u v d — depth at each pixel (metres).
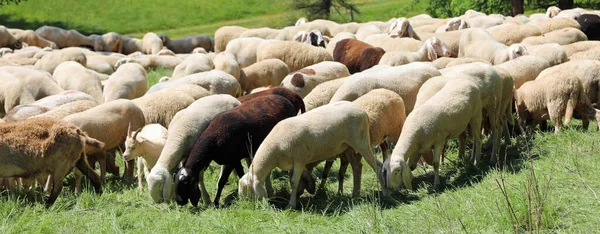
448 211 9.52
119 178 12.92
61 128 11.01
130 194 11.71
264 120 11.30
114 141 12.66
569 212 8.98
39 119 11.25
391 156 10.72
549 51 16.45
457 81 11.76
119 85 17.45
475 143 11.92
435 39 17.95
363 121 10.88
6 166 10.77
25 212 10.42
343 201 10.77
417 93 13.51
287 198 11.23
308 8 50.91
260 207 10.38
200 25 54.91
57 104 14.43
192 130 11.40
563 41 19.12
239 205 10.52
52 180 11.06
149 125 12.63
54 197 11.04
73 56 23.39
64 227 10.01
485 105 12.44
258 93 12.81
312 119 10.61
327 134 10.53
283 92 12.67
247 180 10.49
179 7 58.12
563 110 13.09
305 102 13.66
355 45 18.84
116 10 57.12
